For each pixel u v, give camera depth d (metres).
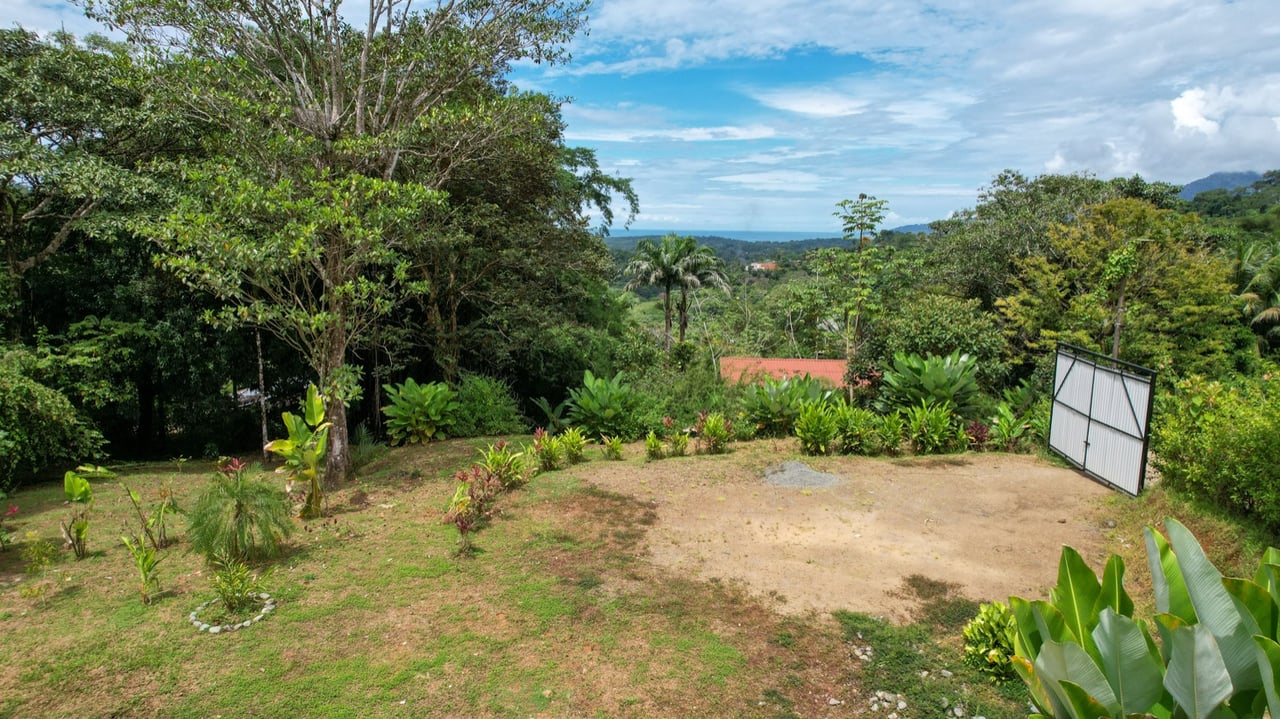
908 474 8.13
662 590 5.18
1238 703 2.38
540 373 16.86
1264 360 17.61
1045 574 5.31
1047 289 16.17
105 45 12.25
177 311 11.29
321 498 7.50
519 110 10.93
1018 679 3.91
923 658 4.21
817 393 11.63
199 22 9.03
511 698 3.86
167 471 10.53
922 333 13.02
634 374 15.65
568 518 6.90
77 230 11.12
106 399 10.45
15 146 9.00
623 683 4.00
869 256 16.34
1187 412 6.73
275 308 8.22
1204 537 5.47
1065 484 7.50
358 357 13.45
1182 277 14.98
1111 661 2.48
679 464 8.97
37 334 10.17
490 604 5.00
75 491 6.01
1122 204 15.61
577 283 17.50
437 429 11.66
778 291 36.34
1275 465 5.18
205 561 5.80
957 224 24.11
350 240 8.30
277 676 4.05
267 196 7.79
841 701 3.84
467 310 15.90
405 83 10.52
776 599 5.02
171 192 9.73
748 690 3.93
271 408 14.62
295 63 11.57
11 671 4.02
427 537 6.50
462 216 13.05
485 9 10.87
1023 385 13.34
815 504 7.16
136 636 4.46
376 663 4.20
